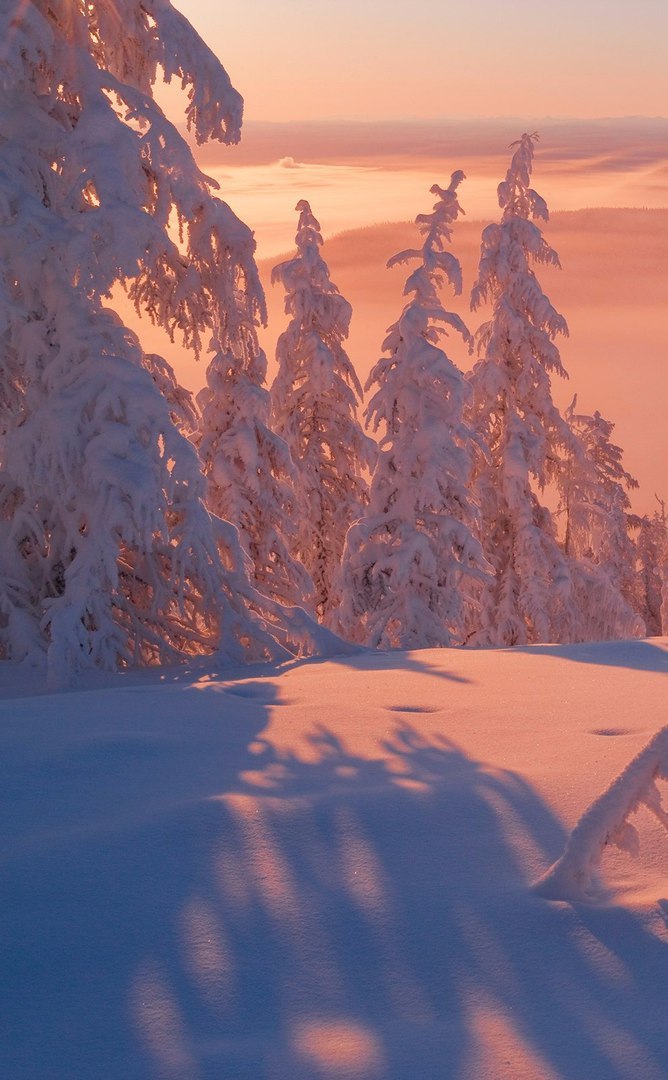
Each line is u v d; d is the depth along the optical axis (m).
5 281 8.61
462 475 14.80
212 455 15.04
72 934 2.91
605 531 21.19
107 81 9.11
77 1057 2.33
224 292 10.01
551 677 6.39
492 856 3.39
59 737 4.92
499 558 20.14
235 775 4.29
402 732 4.99
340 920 2.96
